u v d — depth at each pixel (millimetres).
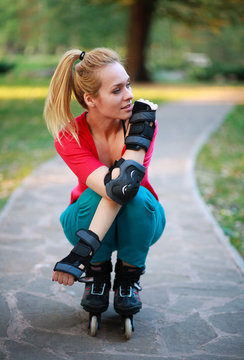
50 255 3602
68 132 2309
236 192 6180
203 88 24016
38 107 15031
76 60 2295
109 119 2348
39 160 7562
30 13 36469
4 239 3936
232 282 3166
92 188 2271
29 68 33406
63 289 3014
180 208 4941
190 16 24750
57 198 5258
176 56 44438
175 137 9734
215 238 4062
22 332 2467
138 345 2365
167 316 2684
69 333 2469
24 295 2908
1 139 9492
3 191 5738
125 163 2191
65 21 30000
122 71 2217
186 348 2348
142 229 2322
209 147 8961
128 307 2375
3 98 17562
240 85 27469
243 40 42844
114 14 29531
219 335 2482
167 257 3604
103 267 2496
